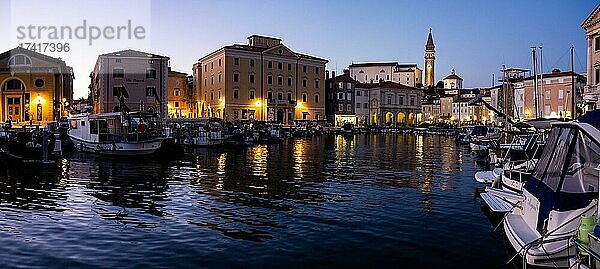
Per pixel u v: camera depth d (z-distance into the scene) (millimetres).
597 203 9469
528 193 11555
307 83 95625
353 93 110125
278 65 91125
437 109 148000
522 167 19594
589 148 10344
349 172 27828
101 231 13211
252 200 18156
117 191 20047
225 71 84938
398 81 140125
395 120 117188
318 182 23312
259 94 88562
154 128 40219
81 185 21672
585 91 51875
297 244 12117
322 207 16828
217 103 88125
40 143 31922
